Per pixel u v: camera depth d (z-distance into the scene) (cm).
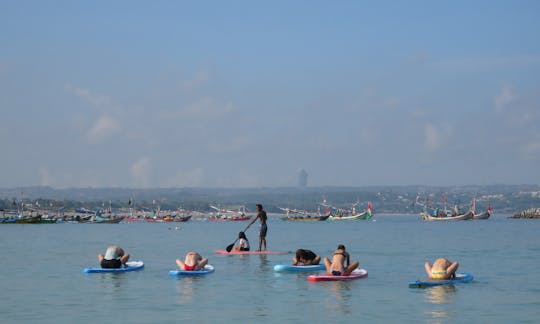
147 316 2106
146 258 4512
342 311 2188
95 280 3044
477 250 5459
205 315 2123
